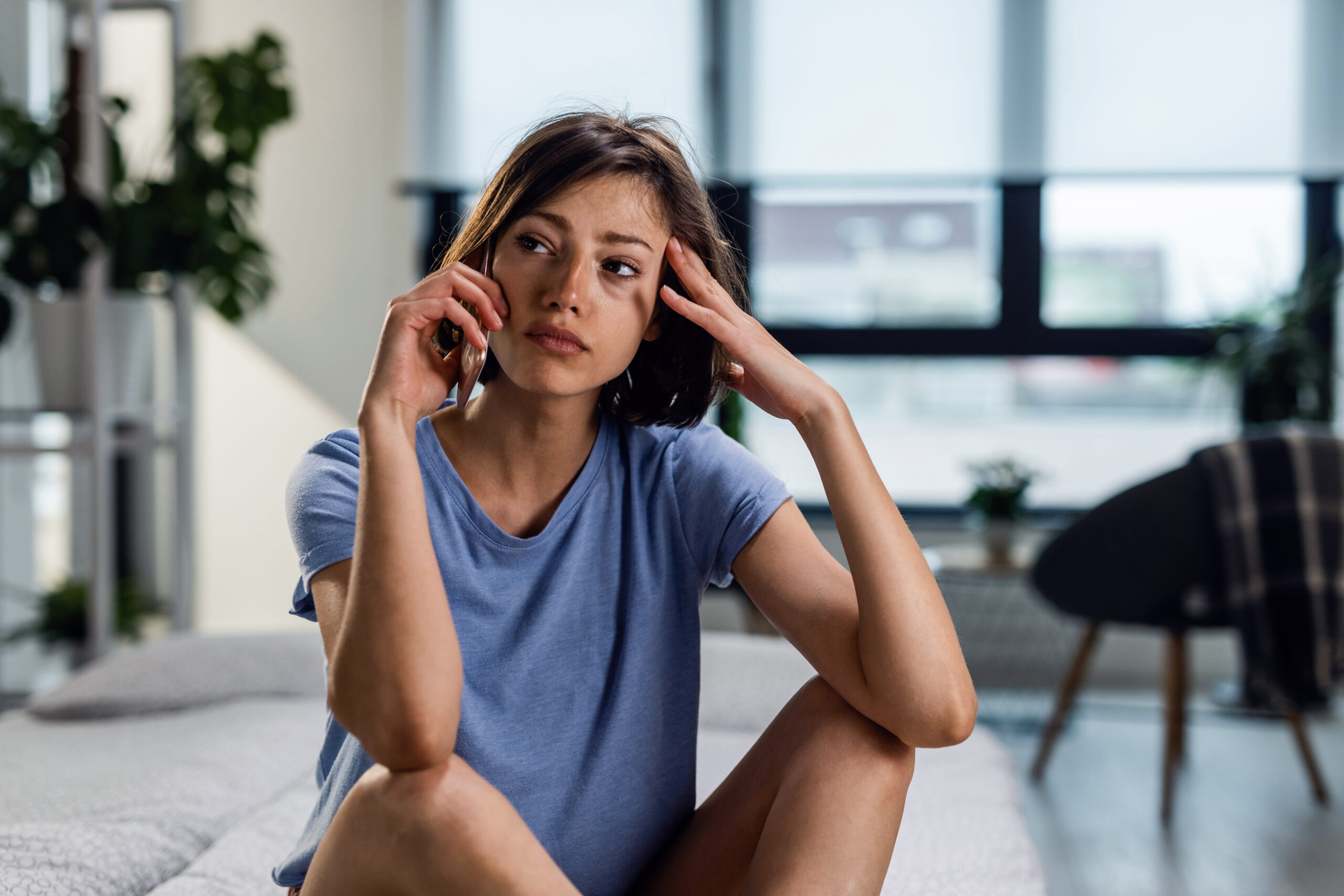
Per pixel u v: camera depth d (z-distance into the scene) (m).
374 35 3.62
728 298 0.95
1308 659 2.38
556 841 0.90
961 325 3.69
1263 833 2.20
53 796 1.38
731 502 0.99
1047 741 2.57
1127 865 2.03
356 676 0.77
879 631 0.87
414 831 0.74
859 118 3.50
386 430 0.84
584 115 0.91
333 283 3.67
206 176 2.90
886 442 3.80
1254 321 3.37
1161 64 3.41
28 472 3.22
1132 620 2.48
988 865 1.26
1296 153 3.38
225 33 3.68
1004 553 2.91
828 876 0.82
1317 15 3.34
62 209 2.46
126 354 2.66
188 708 1.87
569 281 0.85
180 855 1.27
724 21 3.51
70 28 2.62
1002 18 3.44
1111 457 3.73
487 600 0.90
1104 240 3.66
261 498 3.70
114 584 3.19
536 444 0.93
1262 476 2.42
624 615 0.96
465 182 3.61
